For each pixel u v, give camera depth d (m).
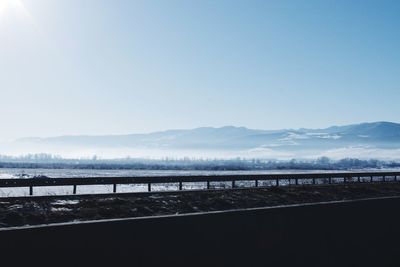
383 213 11.08
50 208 22.92
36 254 5.56
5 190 39.12
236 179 39.09
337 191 38.44
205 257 7.36
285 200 32.09
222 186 43.81
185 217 7.18
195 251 7.23
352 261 9.92
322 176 47.28
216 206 27.55
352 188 40.69
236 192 33.44
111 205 24.36
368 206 10.67
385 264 10.78
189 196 29.81
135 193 29.03
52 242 5.71
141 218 6.69
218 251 7.55
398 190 42.53
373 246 10.55
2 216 20.25
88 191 39.34
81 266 5.93
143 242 6.61
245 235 8.01
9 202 23.77
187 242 7.14
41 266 5.59
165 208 25.50
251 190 35.31
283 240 8.62
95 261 6.07
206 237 7.41
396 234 11.35
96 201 25.12
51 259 5.68
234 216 7.88
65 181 29.09
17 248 5.41
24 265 5.45
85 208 23.19
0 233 5.30
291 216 8.84
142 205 25.33
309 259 9.02
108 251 6.21
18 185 27.34
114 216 22.27
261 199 31.42
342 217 9.90
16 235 5.42
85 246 6.00
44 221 20.36
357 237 10.18
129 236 6.46
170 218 6.98
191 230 7.22
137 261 6.50
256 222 8.21
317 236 9.27
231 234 7.79
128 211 23.47
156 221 6.80
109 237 6.25
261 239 8.24
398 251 11.29
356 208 10.30
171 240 6.95
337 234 9.71
